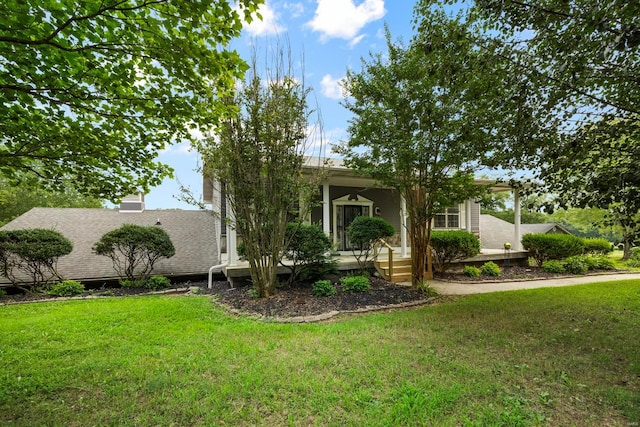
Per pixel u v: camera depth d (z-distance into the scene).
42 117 3.46
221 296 6.82
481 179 10.64
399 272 8.38
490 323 4.66
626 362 3.28
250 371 3.07
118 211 11.93
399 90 6.16
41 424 2.33
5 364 3.34
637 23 2.11
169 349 3.70
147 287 8.07
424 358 3.37
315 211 11.01
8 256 7.57
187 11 2.58
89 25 2.65
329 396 2.61
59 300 6.72
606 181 2.82
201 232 11.46
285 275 7.89
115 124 3.79
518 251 11.62
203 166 6.43
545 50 3.11
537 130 3.38
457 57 3.74
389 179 6.98
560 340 3.93
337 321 4.96
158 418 2.37
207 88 3.53
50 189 4.32
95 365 3.26
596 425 2.25
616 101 3.20
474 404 2.50
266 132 6.02
